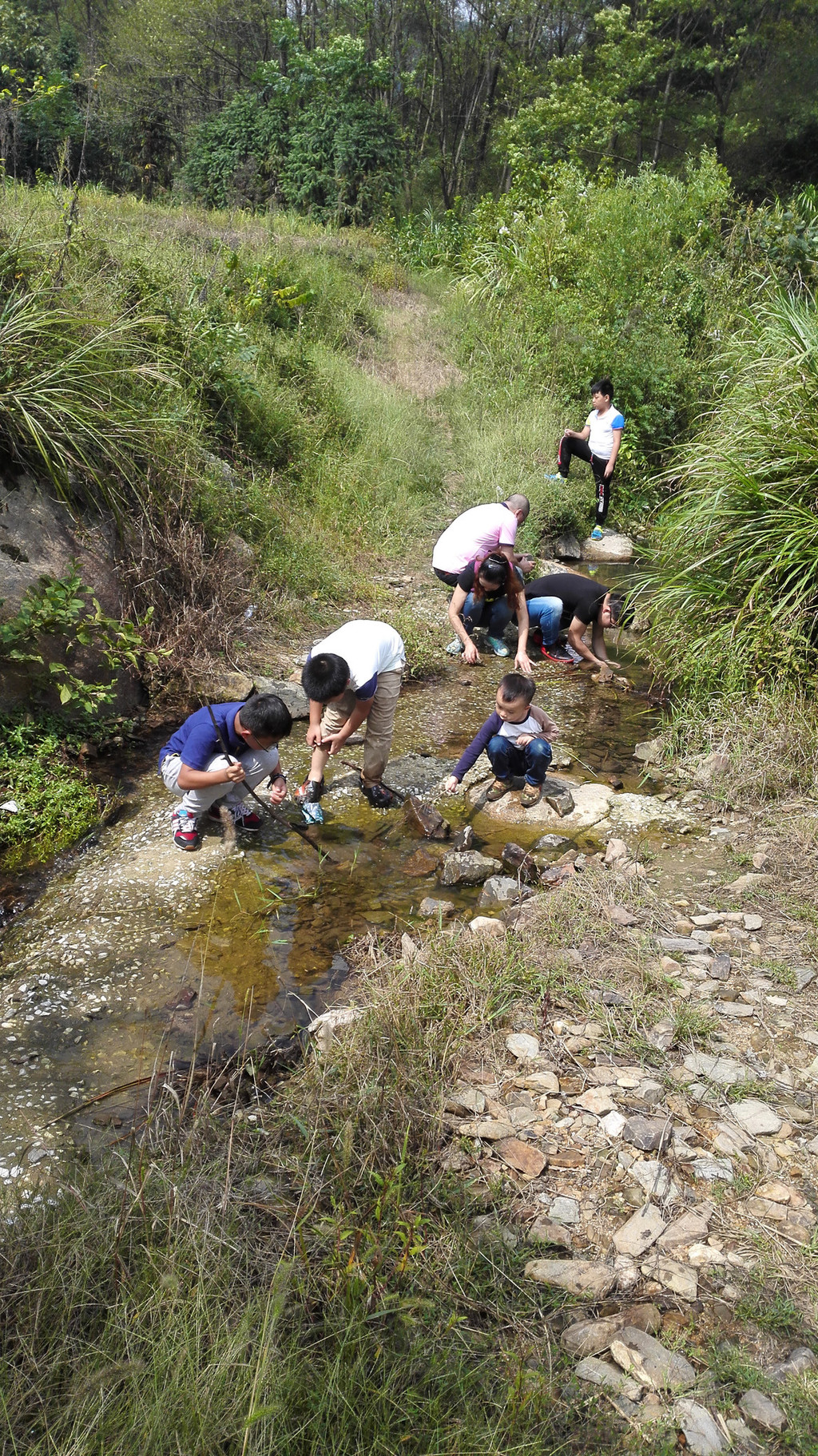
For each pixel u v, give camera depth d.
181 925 3.86
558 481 9.62
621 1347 2.10
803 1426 1.94
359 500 8.54
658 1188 2.54
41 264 6.73
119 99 24.50
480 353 12.46
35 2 31.86
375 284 14.94
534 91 30.28
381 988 3.34
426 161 30.66
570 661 6.79
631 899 3.92
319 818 4.63
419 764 5.24
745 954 3.58
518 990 3.33
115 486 5.81
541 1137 2.72
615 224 13.64
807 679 5.15
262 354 9.30
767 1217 2.46
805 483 5.41
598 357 11.34
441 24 31.31
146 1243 2.31
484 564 5.72
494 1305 2.20
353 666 4.28
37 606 4.88
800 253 12.33
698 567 5.80
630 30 31.11
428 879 4.25
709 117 29.16
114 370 6.08
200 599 6.30
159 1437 1.83
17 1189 2.60
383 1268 2.24
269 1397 1.90
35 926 3.83
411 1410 1.92
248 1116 2.84
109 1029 3.29
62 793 4.61
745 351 6.98
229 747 4.16
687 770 5.15
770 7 29.81
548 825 4.69
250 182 18.67
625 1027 3.17
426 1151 2.61
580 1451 1.89
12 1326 2.12
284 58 20.36
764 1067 3.00
